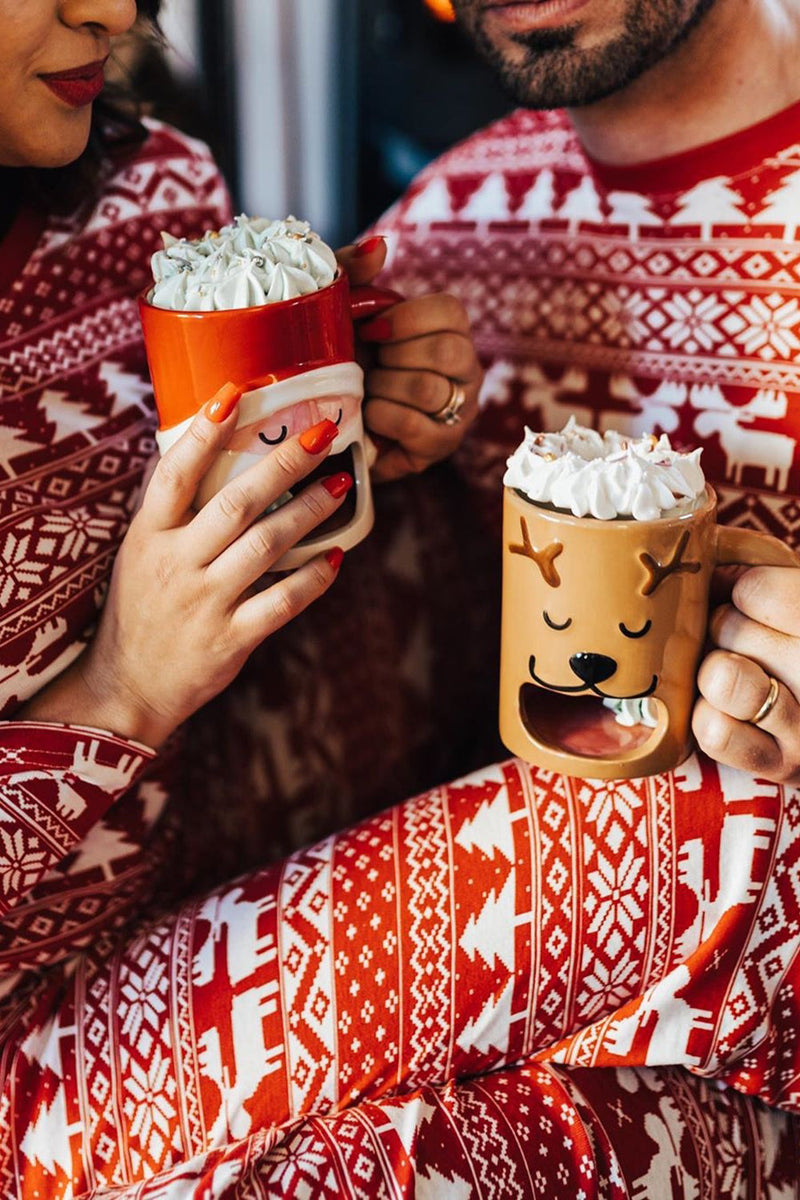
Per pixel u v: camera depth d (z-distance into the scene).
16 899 0.82
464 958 0.79
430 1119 0.78
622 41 0.82
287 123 1.55
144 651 0.78
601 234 0.92
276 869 0.85
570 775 0.79
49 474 0.85
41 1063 0.84
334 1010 0.80
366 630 0.99
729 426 0.88
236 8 1.47
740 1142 0.82
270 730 0.97
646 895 0.79
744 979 0.80
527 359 0.97
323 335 0.73
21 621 0.82
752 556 0.77
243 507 0.72
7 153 0.81
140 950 0.85
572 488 0.72
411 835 0.82
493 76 0.88
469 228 0.99
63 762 0.80
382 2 1.75
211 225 0.99
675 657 0.75
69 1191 0.82
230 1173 0.75
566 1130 0.79
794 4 0.83
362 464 0.78
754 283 0.86
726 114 0.85
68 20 0.75
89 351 0.89
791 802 0.79
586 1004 0.81
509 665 0.78
